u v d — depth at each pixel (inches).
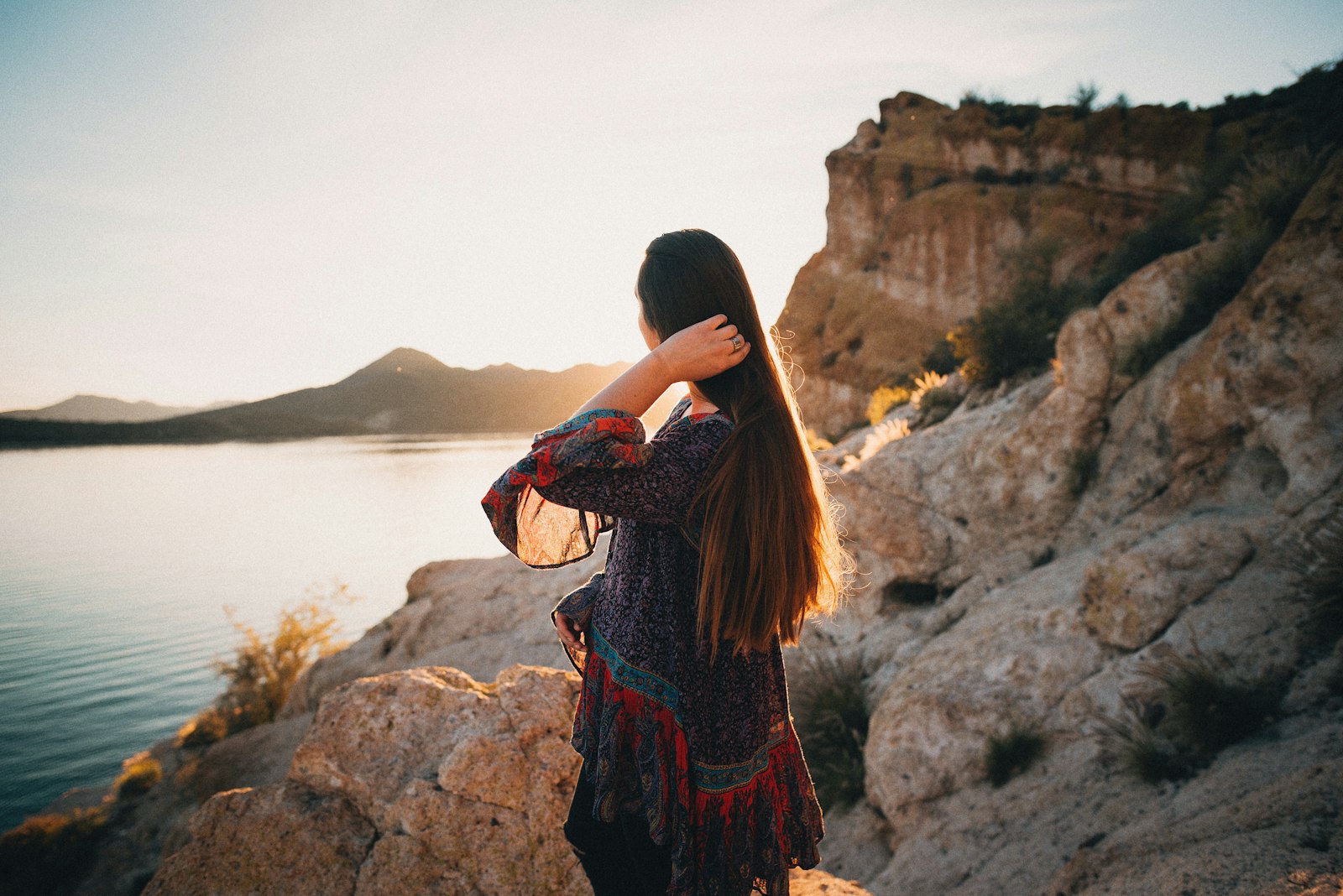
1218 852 96.8
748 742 45.5
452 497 7283.5
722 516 40.6
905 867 192.4
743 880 45.2
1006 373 447.2
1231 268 279.7
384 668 455.8
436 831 85.7
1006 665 224.1
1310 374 214.8
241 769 451.8
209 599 2822.3
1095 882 115.6
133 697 1635.1
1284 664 163.0
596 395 41.7
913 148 1190.3
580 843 49.6
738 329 44.6
